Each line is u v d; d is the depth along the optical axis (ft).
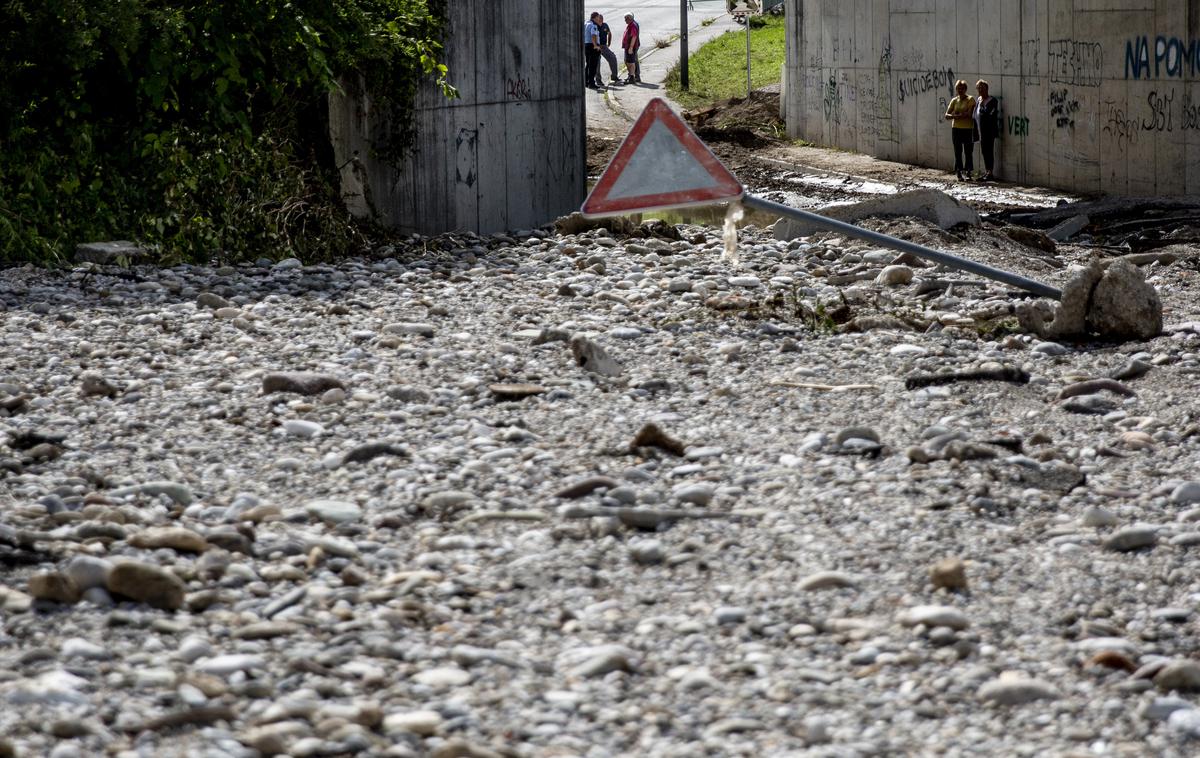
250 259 47.26
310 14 49.37
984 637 14.94
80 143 46.73
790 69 115.44
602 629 15.28
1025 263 45.09
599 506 19.40
